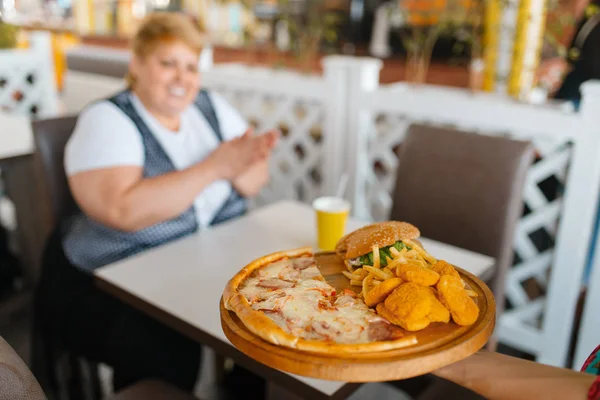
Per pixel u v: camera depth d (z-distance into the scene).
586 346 1.89
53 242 1.60
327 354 0.63
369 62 2.32
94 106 1.46
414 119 2.21
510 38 2.16
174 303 1.07
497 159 1.53
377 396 1.70
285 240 1.38
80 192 1.39
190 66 1.45
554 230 1.93
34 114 3.44
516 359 0.77
